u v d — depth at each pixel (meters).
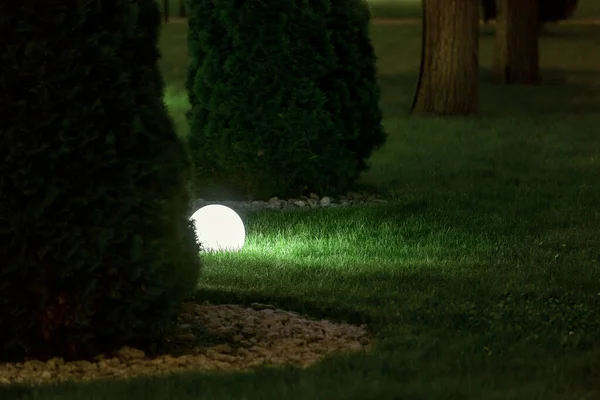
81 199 9.55
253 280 13.43
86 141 9.54
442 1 33.47
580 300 12.34
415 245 15.90
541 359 9.85
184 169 10.24
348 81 19.62
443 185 21.19
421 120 32.19
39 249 9.55
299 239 16.31
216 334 10.91
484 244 15.87
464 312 11.73
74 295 9.72
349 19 19.59
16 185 9.48
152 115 9.98
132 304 9.88
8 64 9.48
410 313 11.70
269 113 19.05
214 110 19.22
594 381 9.02
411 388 8.59
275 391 8.48
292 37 19.02
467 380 8.93
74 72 9.58
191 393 8.54
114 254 9.69
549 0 57.91
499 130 30.03
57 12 9.55
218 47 19.19
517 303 12.23
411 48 59.12
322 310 11.97
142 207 9.80
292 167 19.33
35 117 9.49
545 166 23.69
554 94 39.84
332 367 9.42
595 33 67.06
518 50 43.19
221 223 15.48
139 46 10.05
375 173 22.75
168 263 9.98
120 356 10.00
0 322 9.70
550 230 16.83
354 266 14.37
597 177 22.08
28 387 8.78
